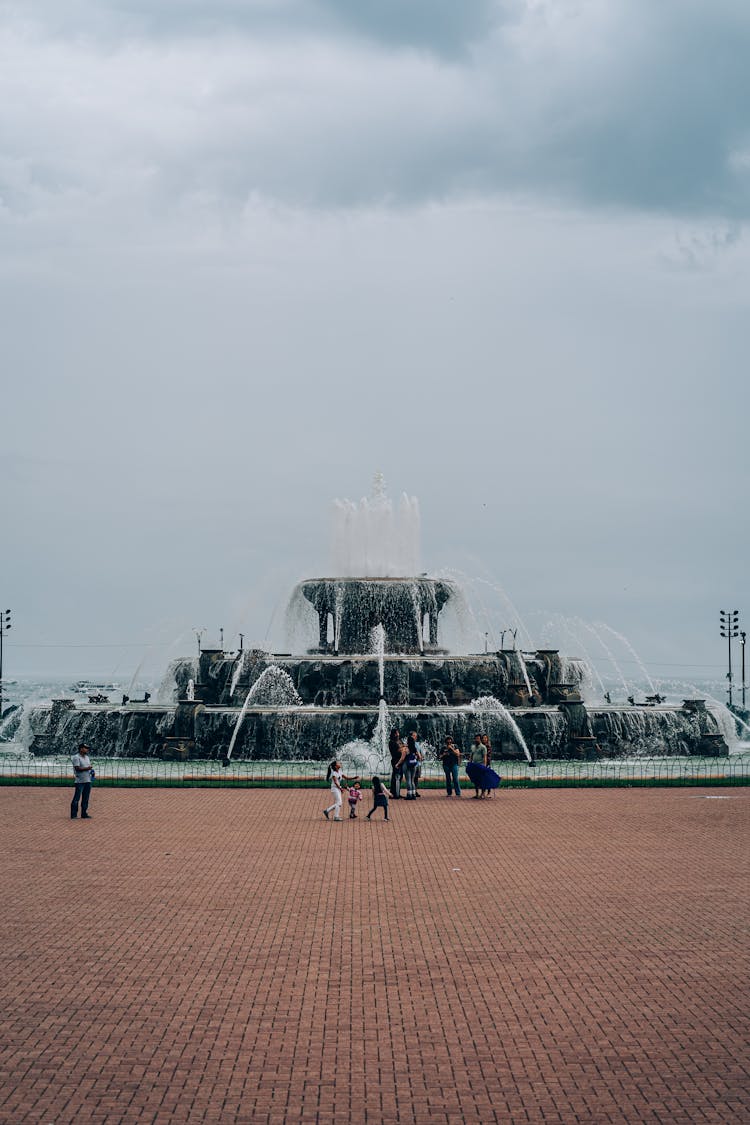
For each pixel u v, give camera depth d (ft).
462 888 94.79
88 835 121.90
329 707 215.51
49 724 228.63
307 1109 51.13
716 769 189.47
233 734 213.66
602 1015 62.90
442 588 253.85
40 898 91.09
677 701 262.88
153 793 160.35
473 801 151.64
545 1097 52.34
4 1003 64.75
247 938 78.64
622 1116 50.44
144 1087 53.31
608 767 196.65
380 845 115.75
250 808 144.56
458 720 211.61
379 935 79.46
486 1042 58.95
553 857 108.78
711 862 106.22
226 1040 59.16
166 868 103.50
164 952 75.20
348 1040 59.21
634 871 101.91
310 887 95.25
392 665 233.35
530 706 232.12
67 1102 51.67
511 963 72.69
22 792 160.86
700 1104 51.57
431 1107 51.37
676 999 65.67
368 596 248.52
